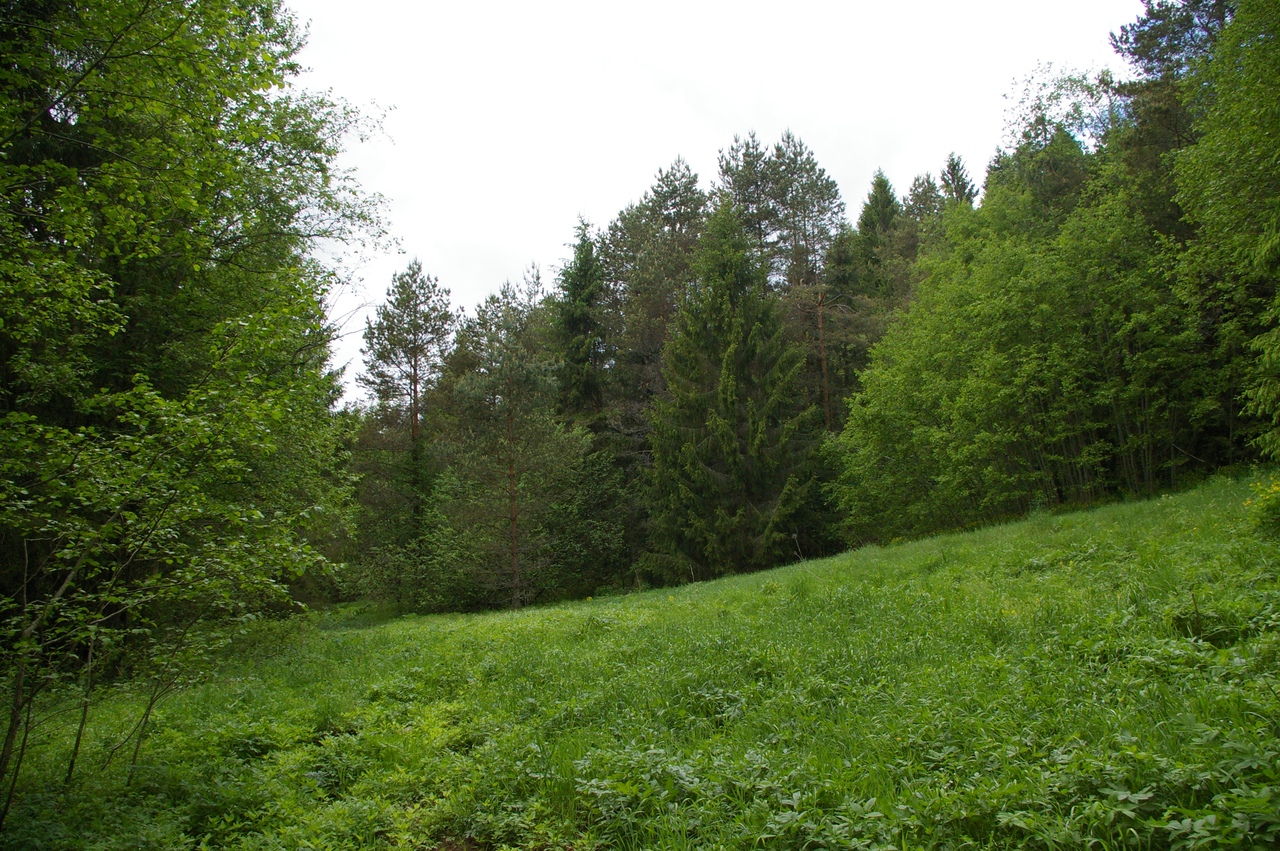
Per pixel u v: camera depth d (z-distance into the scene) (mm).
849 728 5879
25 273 7414
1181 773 3857
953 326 24969
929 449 26234
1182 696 5102
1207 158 14609
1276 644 5598
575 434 31828
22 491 5738
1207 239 16375
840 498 30766
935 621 9023
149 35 7559
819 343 38281
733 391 31406
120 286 13516
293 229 15664
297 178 15375
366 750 7363
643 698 7836
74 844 4801
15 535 9977
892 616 9781
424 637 14922
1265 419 19266
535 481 30328
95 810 5363
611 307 41719
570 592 34125
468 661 11508
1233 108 13484
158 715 8125
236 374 7289
